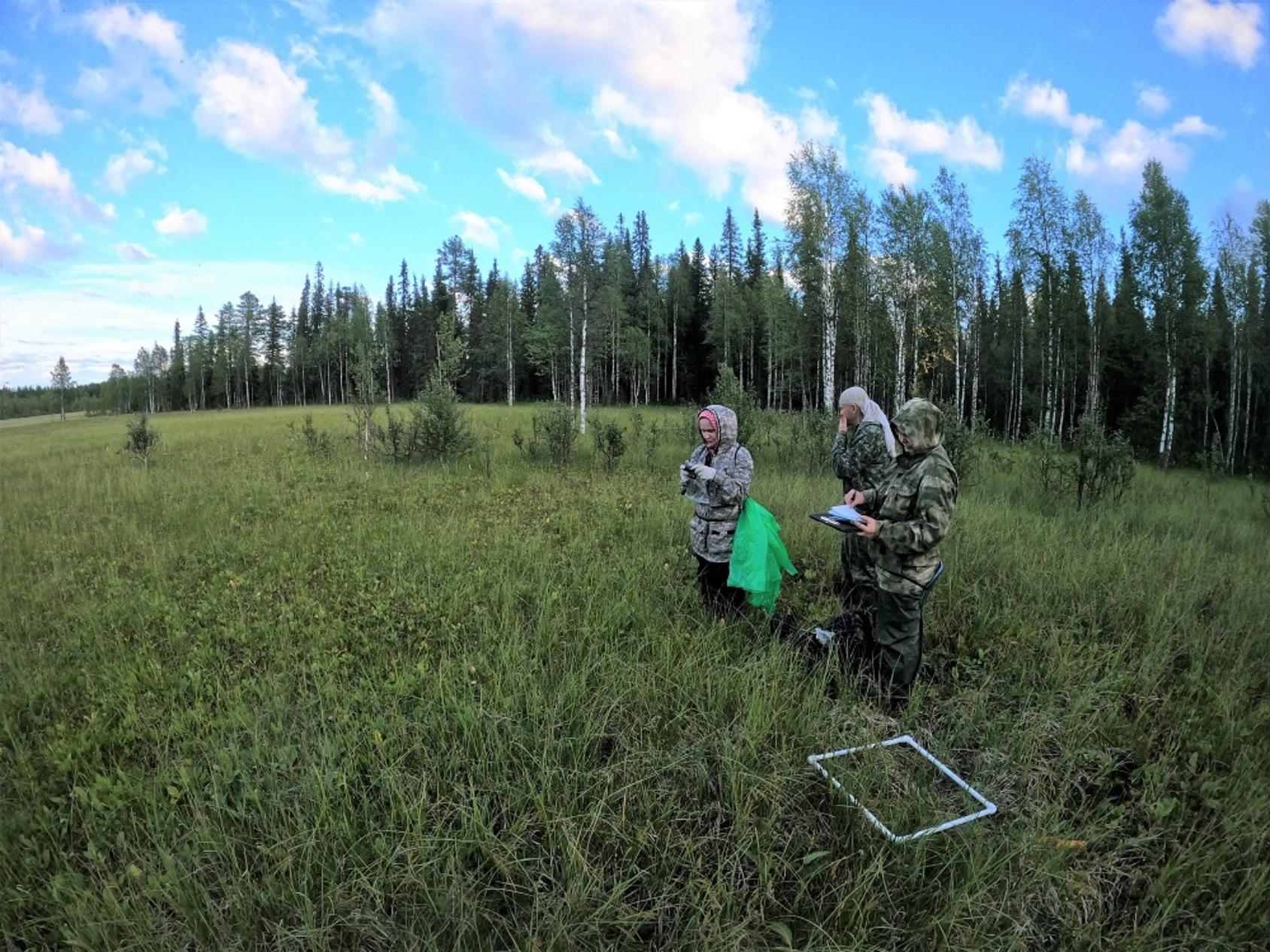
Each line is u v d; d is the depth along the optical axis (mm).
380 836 2639
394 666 4039
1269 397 31656
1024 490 10328
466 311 62656
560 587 5145
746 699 3430
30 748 3424
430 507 8930
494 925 2377
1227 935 2369
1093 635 4406
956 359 29906
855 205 24844
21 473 14266
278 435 21641
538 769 2998
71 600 5609
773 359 42594
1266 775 3092
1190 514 9016
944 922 2346
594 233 21359
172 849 2715
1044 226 27281
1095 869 2664
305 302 91312
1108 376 34344
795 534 6410
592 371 40219
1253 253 27188
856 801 2811
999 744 3373
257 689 3799
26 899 2486
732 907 2424
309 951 2301
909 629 3637
